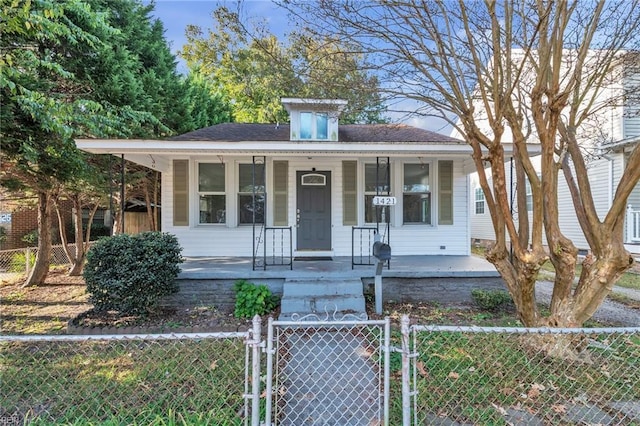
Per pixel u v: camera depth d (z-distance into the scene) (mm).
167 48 11164
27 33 4961
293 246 8078
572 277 3643
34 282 7590
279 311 5371
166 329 4621
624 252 3385
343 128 9008
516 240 3701
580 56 3225
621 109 9867
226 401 2873
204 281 5809
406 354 2248
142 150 6207
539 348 3576
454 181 8219
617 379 3178
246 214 8195
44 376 3365
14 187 7121
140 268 4914
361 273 5863
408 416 2219
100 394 3016
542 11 2990
